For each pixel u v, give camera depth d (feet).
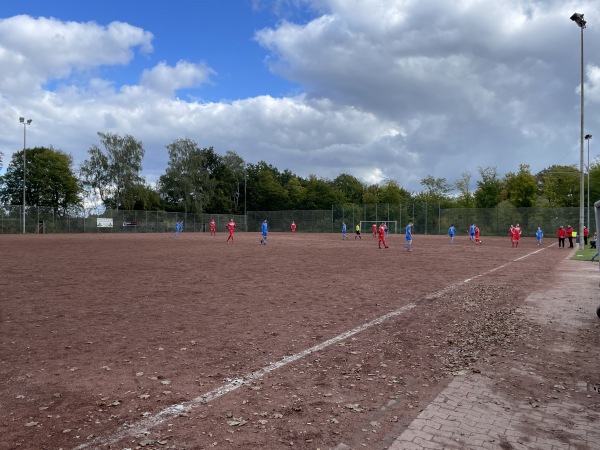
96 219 198.70
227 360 19.34
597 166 226.79
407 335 23.76
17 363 18.76
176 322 26.43
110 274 49.19
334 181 342.03
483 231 193.77
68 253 78.13
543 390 16.25
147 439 12.25
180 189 260.83
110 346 21.38
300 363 18.99
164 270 53.57
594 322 26.76
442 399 15.28
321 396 15.48
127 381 16.74
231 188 294.87
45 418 13.53
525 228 184.55
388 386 16.52
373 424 13.37
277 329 24.88
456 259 73.51
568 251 95.86
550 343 22.31
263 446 11.94
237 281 44.47
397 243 128.57
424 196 298.35
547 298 35.14
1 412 13.96
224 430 12.85
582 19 92.99
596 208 22.74
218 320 27.02
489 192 250.78
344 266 60.39
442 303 33.04
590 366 18.89
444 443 12.20
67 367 18.29
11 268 54.19
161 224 220.02
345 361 19.33
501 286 41.88
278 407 14.51
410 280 46.14
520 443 12.31
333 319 27.48
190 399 15.10
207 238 150.71
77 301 32.96
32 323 25.95
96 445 11.91
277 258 72.33
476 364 19.07
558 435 12.82
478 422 13.56
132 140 250.98
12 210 177.27
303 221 238.48
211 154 291.99
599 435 12.85
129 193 247.29
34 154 238.07
